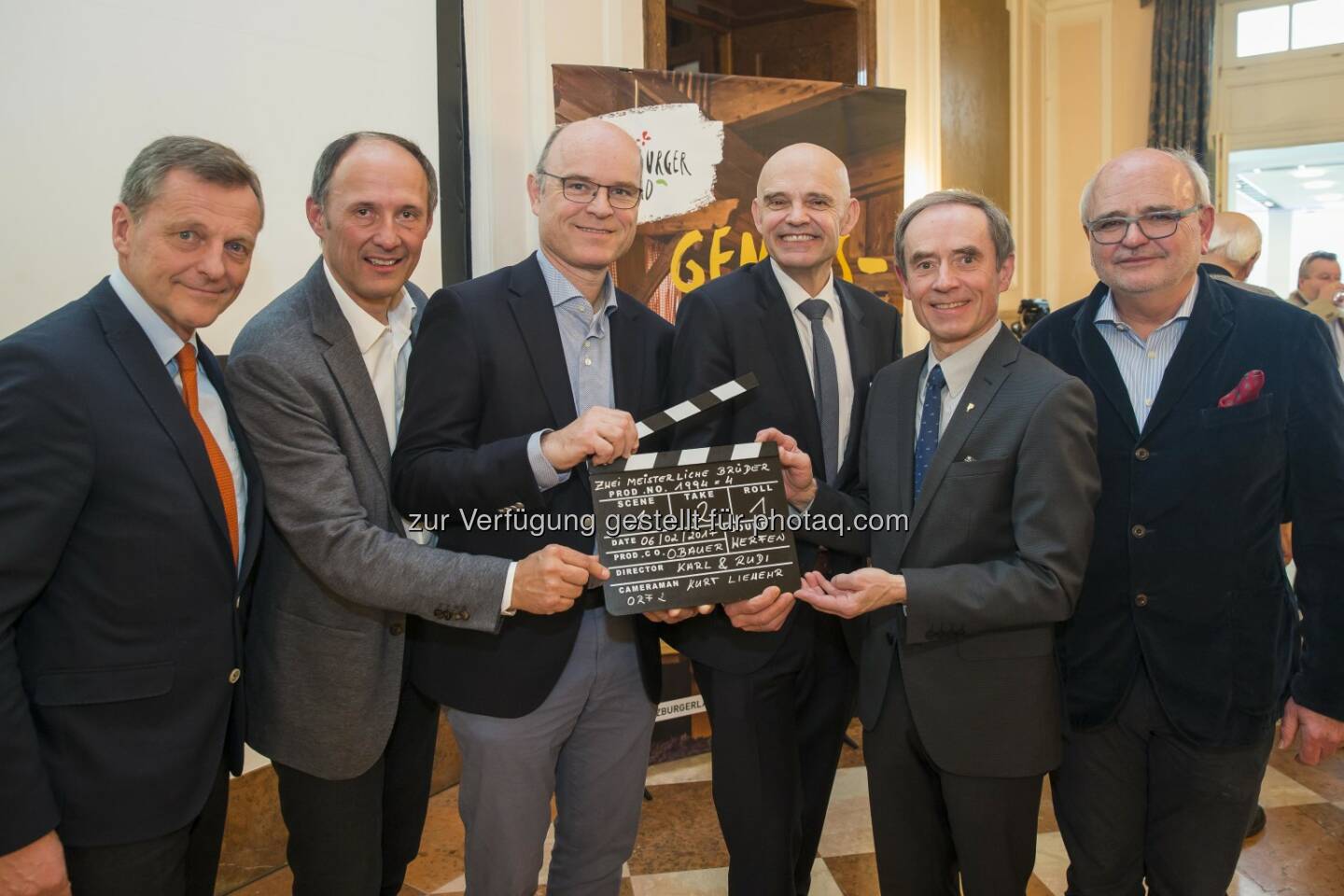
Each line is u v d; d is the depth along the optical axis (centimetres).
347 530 142
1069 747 166
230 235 131
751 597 160
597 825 172
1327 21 596
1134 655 158
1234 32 620
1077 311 173
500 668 155
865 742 167
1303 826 262
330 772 150
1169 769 157
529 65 296
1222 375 153
